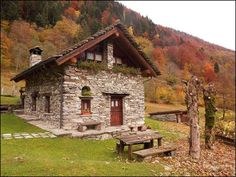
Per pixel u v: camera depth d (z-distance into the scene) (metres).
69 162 9.19
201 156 12.43
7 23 61.50
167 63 65.50
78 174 8.03
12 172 8.05
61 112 15.73
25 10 71.31
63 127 15.48
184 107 43.81
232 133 17.19
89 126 16.47
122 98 18.64
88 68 16.72
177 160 10.94
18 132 14.59
